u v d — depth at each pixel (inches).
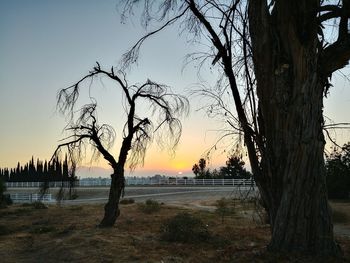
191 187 2625.5
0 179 1996.8
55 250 653.3
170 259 550.9
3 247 708.0
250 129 525.3
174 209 1406.3
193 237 705.6
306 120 466.9
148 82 871.1
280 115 482.6
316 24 474.0
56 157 872.9
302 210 458.0
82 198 2397.9
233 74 537.0
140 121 887.7
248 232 796.0
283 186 474.0
